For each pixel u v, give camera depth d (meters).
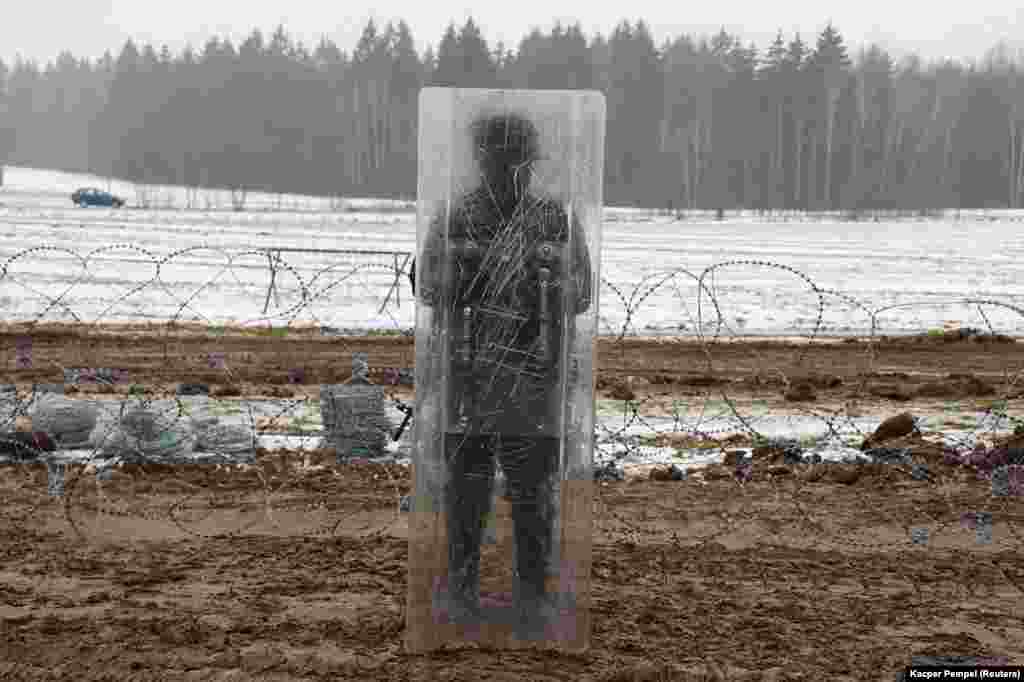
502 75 105.75
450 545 5.54
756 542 7.82
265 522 8.03
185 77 115.50
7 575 6.84
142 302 21.22
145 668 5.50
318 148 102.25
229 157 103.62
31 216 47.03
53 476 8.80
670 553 7.53
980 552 7.68
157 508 8.29
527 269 5.34
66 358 14.97
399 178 93.06
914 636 6.20
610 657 5.70
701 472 9.78
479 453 5.46
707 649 5.91
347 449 9.78
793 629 6.24
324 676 5.41
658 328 19.88
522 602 5.58
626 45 103.88
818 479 9.49
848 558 7.52
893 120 93.88
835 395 13.95
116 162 117.50
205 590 6.65
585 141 5.28
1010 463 9.75
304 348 16.47
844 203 87.50
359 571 7.03
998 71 109.56
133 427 9.44
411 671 5.43
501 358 5.39
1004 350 18.08
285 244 35.09
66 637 5.88
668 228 56.44
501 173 5.29
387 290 24.56
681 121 95.44
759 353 17.25
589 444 5.45
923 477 9.56
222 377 13.84
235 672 5.45
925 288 27.88
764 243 45.47
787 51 100.88
